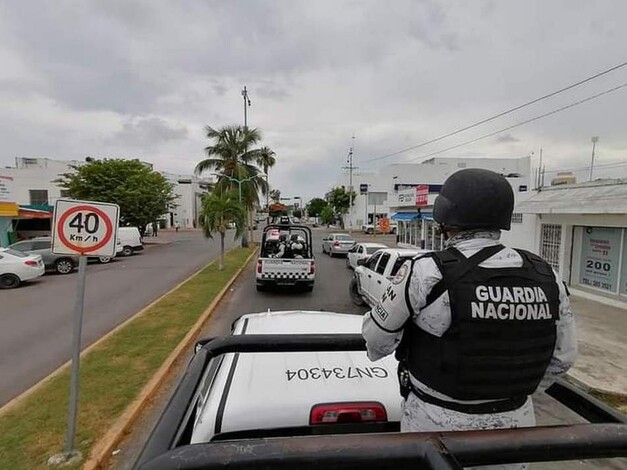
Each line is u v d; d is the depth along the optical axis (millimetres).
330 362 2400
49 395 4488
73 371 3434
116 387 4684
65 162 42500
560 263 11555
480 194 1291
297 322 3156
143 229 29531
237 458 919
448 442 1015
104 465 3363
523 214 13172
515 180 24781
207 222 15586
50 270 15500
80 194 26641
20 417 3986
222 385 2176
